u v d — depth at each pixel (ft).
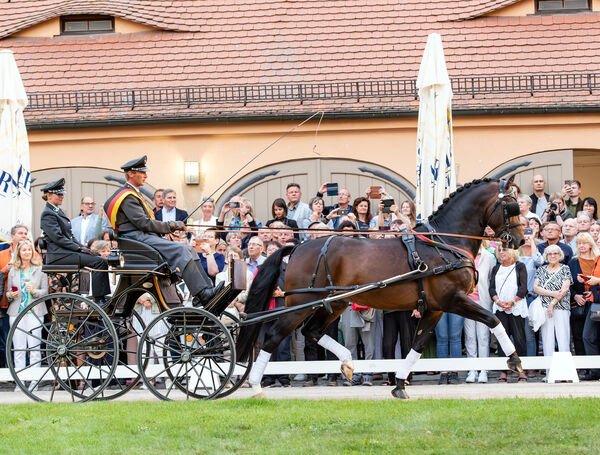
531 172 67.92
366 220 53.31
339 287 38.83
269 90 69.31
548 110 66.59
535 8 72.90
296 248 40.09
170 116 67.97
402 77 69.21
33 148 70.03
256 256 48.42
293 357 49.52
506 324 47.16
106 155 69.62
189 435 30.17
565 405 34.76
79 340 39.73
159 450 28.30
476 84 68.49
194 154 69.10
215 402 36.68
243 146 69.00
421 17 73.31
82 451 28.14
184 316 37.70
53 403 37.73
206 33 73.92
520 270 47.09
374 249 39.29
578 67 68.74
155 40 73.72
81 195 69.72
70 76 71.82
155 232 39.14
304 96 68.85
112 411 34.68
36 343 47.50
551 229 49.29
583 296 46.88
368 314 47.11
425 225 40.19
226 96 68.95
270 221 52.42
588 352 46.62
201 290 38.04
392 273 38.83
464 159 68.13
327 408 34.86
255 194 69.05
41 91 70.90
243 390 43.19
